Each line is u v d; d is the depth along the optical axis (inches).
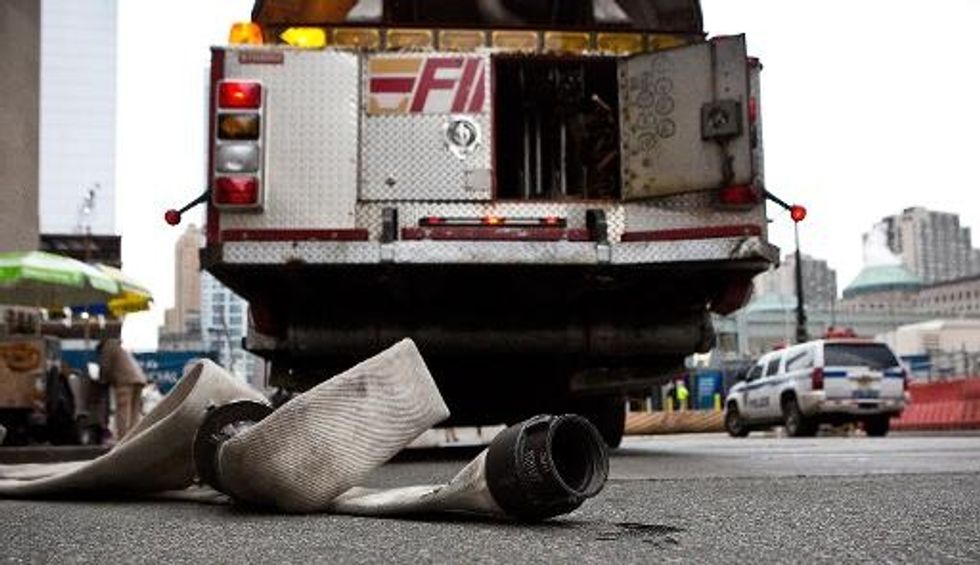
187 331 4293.8
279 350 276.2
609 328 269.6
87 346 788.0
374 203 253.8
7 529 115.6
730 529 110.1
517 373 298.2
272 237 247.1
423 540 101.3
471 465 115.6
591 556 90.2
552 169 288.0
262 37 258.2
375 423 129.2
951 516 122.0
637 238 253.0
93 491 154.7
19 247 589.9
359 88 257.0
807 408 768.9
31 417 463.8
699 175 251.0
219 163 247.3
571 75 277.3
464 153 256.4
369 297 265.1
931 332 3171.8
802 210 248.2
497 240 247.9
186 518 125.4
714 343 279.6
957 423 997.8
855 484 172.9
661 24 278.8
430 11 288.8
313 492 125.7
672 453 332.2
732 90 249.1
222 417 135.0
